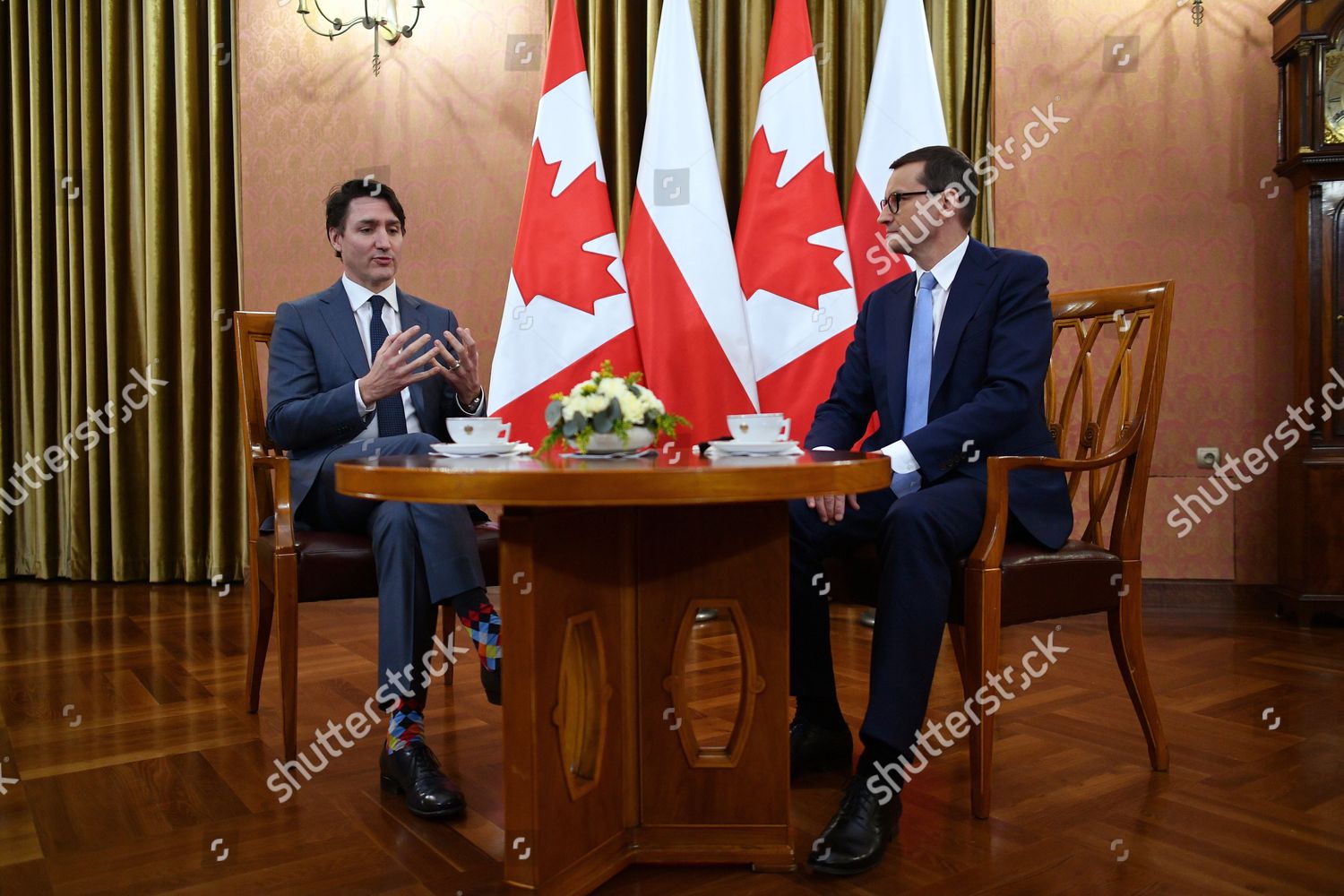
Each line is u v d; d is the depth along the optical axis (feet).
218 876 4.59
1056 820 5.19
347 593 6.26
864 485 4.29
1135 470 5.85
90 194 13.33
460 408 7.09
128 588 13.07
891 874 4.60
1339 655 8.86
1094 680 7.97
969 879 4.52
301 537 6.36
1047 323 6.08
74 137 13.42
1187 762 6.04
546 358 10.64
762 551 4.74
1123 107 11.25
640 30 12.21
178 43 12.88
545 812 4.27
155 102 13.03
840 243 10.55
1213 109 11.12
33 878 4.57
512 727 4.27
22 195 13.64
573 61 10.96
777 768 4.76
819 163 10.66
